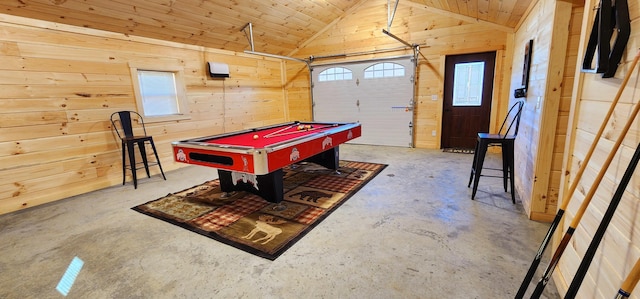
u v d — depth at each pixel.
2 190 2.89
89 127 3.48
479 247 1.97
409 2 5.10
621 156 1.05
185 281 1.72
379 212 2.58
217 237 2.21
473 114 5.09
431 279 1.66
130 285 1.70
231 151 2.30
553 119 2.13
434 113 5.28
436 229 2.24
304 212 2.62
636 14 1.00
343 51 5.91
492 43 4.61
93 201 3.13
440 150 5.19
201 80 4.81
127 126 3.72
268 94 6.28
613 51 1.10
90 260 1.98
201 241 2.18
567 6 1.93
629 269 0.96
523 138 2.92
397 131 5.67
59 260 1.99
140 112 3.98
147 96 4.19
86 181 3.49
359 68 5.80
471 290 1.56
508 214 2.47
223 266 1.86
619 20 1.07
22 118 2.98
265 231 2.28
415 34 5.17
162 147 4.32
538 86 2.38
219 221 2.49
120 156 3.78
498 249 1.94
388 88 5.59
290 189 3.24
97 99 3.53
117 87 3.71
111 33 3.59
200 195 3.17
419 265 1.79
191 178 3.93
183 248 2.09
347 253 1.95
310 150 2.75
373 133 5.93
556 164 2.19
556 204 2.25
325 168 4.02
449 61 5.08
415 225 2.31
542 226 2.24
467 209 2.59
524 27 3.42
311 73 6.35
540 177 2.25
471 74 4.97
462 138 5.27
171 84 4.48
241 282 1.70
